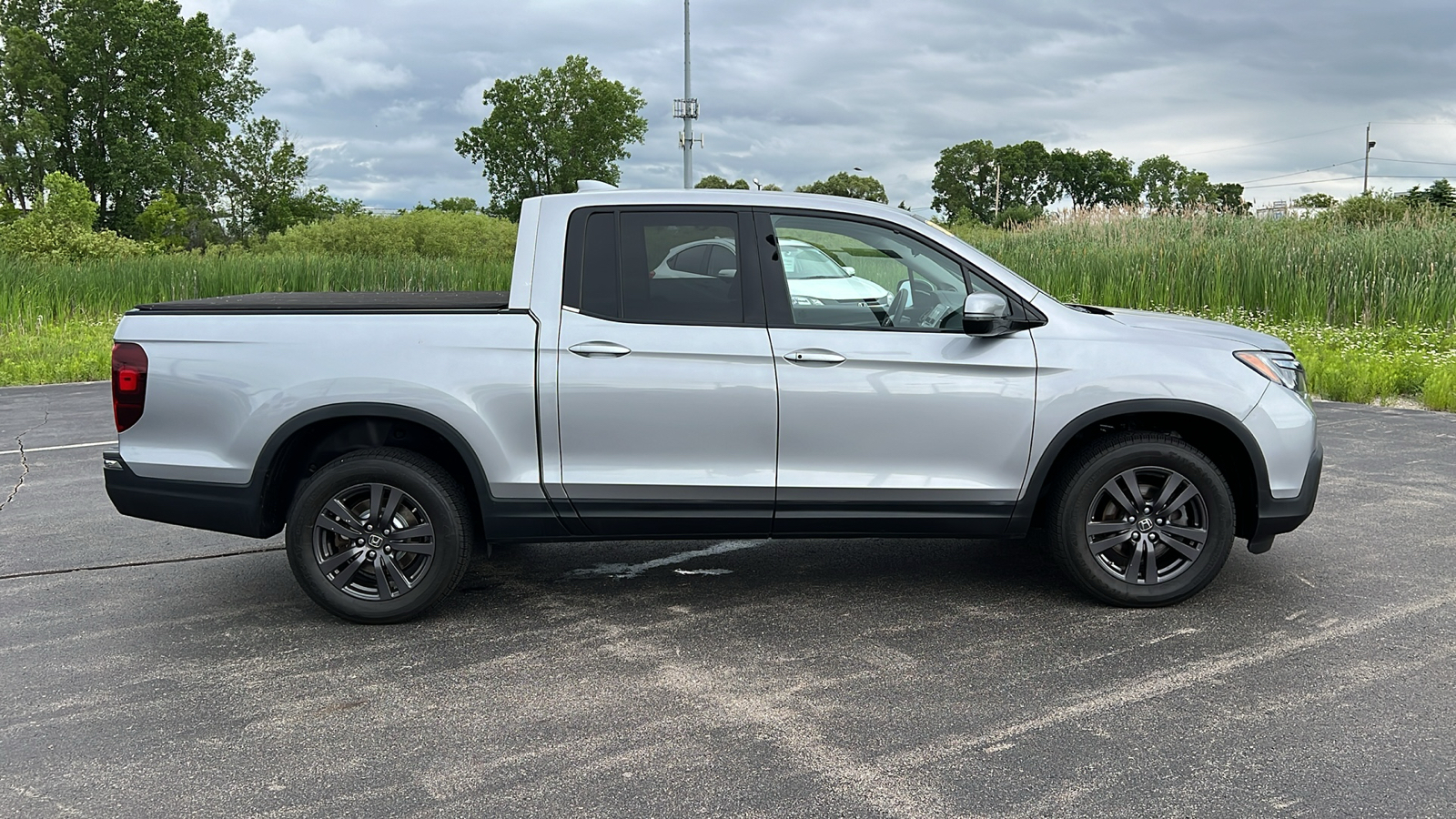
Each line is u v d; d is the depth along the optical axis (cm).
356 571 457
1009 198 12588
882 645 427
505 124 8512
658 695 381
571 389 440
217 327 449
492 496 447
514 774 322
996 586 502
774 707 369
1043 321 455
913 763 326
